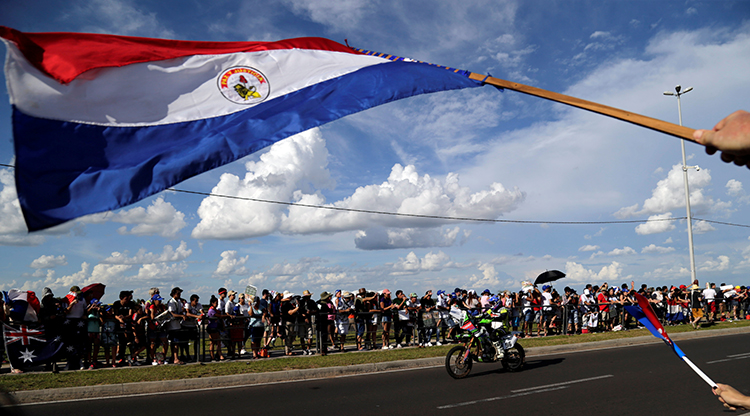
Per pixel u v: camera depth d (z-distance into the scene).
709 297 21.52
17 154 2.07
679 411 6.85
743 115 0.78
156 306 11.62
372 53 3.54
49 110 2.23
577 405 7.28
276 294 13.74
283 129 2.80
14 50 2.20
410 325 15.07
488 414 6.88
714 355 12.02
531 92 1.57
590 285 19.25
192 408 7.44
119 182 2.23
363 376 10.28
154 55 2.74
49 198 2.04
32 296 10.17
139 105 2.59
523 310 17.28
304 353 13.30
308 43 3.42
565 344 14.26
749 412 6.66
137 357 12.25
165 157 2.41
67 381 8.86
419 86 2.95
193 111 2.79
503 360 10.27
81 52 2.46
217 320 12.29
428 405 7.45
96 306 11.14
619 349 13.89
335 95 3.03
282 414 7.04
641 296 2.71
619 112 1.18
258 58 3.21
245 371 10.05
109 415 7.05
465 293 16.78
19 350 9.88
